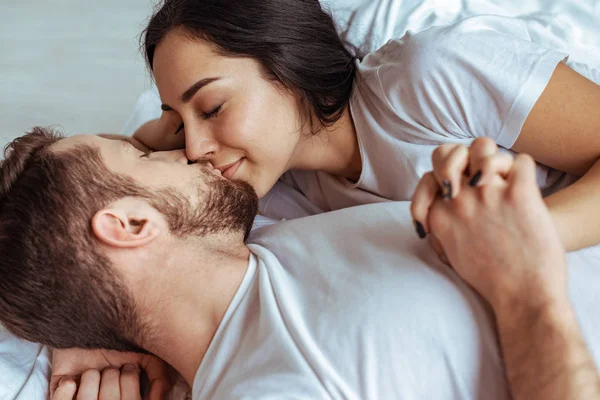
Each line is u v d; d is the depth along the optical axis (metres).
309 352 0.77
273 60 0.98
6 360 0.96
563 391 0.66
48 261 0.85
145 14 2.35
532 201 0.70
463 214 0.73
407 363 0.74
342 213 0.93
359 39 1.27
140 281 0.86
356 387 0.74
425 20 1.29
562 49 1.23
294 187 1.30
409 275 0.79
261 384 0.76
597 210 0.85
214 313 0.87
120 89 2.01
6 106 1.97
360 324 0.76
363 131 1.08
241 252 0.91
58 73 2.09
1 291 0.88
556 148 0.95
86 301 0.87
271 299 0.83
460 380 0.74
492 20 1.05
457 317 0.76
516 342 0.71
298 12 1.01
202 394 0.83
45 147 0.92
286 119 1.00
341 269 0.83
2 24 2.36
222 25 0.95
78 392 0.94
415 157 1.03
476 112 0.96
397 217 0.88
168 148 1.24
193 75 0.95
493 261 0.72
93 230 0.84
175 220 0.88
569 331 0.69
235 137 0.97
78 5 2.43
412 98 0.98
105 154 0.90
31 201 0.86
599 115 0.91
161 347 0.90
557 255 0.71
